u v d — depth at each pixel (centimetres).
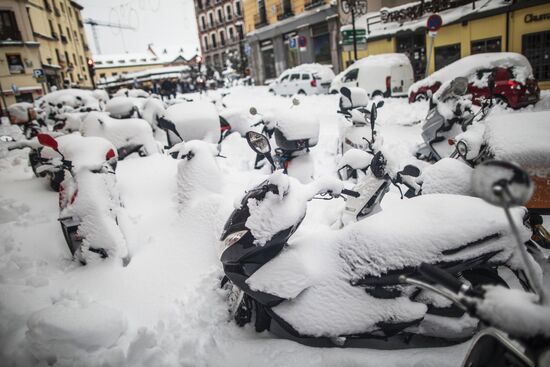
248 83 3731
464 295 143
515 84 1038
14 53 3114
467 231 229
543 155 357
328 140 861
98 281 355
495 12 1594
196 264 367
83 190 386
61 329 262
